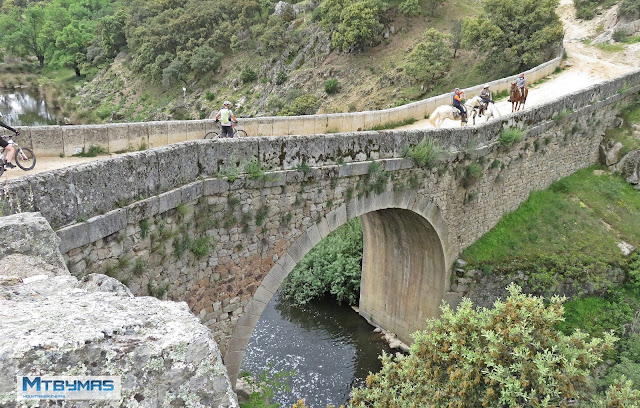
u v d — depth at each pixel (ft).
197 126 39.60
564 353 26.45
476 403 26.78
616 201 63.93
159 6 192.95
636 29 113.19
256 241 33.04
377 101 115.44
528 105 69.00
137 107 169.48
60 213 19.80
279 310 66.95
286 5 167.02
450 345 28.99
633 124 71.10
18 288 11.85
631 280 52.44
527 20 96.63
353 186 38.45
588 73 89.25
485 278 52.39
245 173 30.58
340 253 71.00
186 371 8.88
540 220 58.54
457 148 47.62
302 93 134.10
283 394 49.11
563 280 51.52
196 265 29.78
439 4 145.28
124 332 9.21
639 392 27.30
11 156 26.48
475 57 113.19
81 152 33.58
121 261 23.34
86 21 229.25
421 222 48.73
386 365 33.17
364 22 131.44
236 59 166.91
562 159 65.00
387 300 62.23
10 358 8.17
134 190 23.77
